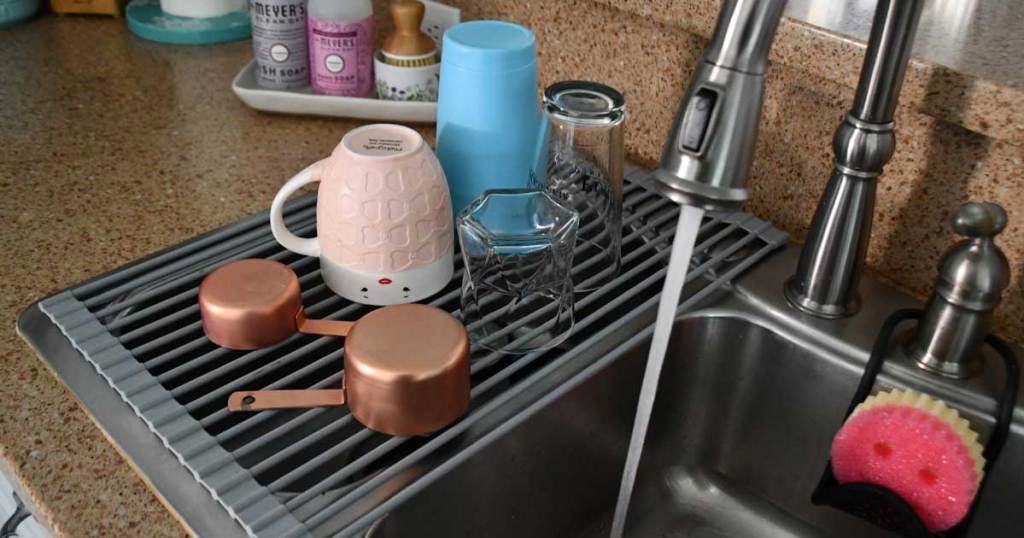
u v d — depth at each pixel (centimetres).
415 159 66
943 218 71
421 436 58
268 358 64
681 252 55
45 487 53
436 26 104
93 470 54
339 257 67
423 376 54
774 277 75
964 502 60
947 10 79
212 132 94
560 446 65
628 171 90
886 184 74
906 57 59
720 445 77
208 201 82
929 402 61
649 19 84
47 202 80
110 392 59
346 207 65
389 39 96
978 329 63
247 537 50
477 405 62
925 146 70
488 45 73
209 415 59
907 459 61
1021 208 66
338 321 66
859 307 71
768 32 43
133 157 89
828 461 69
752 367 73
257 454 57
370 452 56
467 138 74
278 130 96
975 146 67
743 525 76
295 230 77
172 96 102
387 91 97
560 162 76
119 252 74
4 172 84
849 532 73
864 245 68
